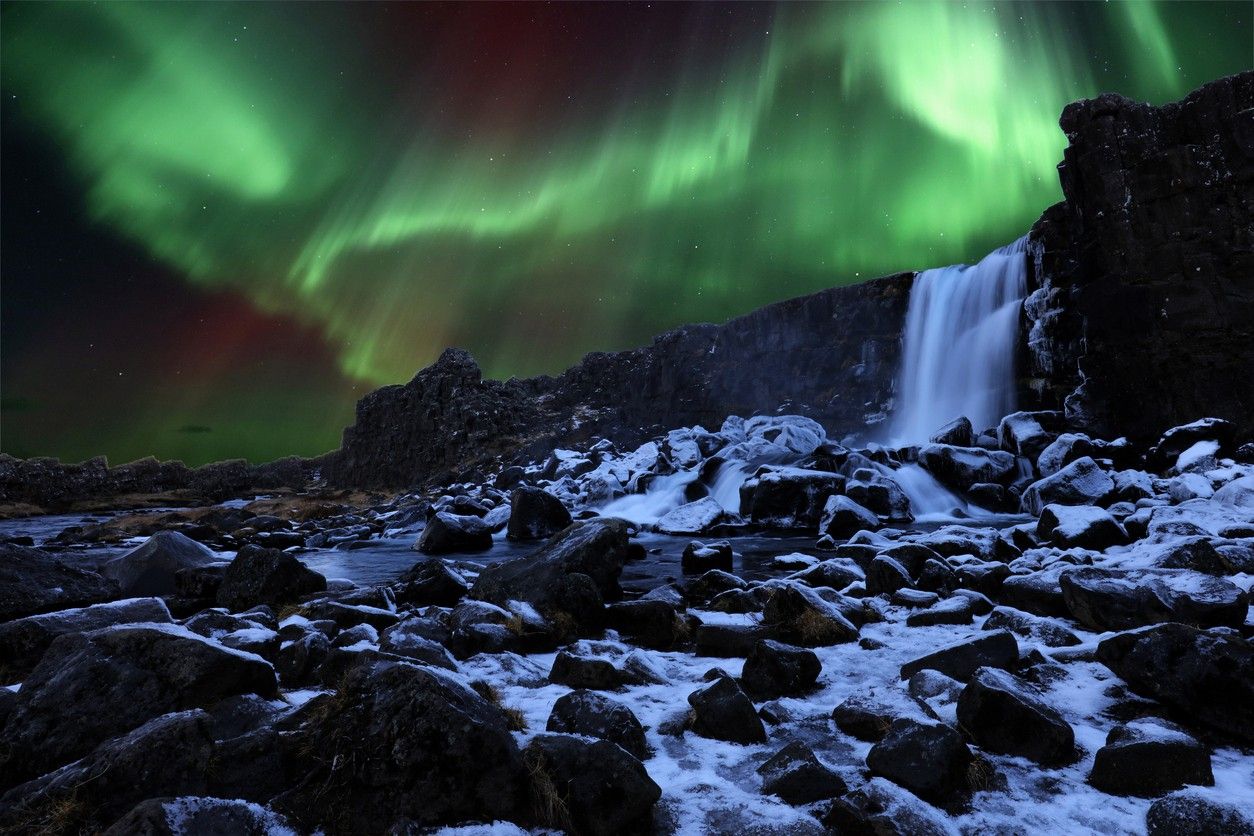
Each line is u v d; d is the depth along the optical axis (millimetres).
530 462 46000
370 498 51969
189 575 10312
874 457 24094
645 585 11992
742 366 40688
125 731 4262
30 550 8969
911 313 32812
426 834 3496
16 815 3404
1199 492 15422
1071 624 7184
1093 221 23078
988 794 3949
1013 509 20781
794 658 5844
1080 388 23234
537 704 5473
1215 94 21188
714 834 3629
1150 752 3955
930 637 7316
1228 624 6184
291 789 3777
